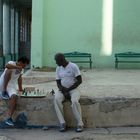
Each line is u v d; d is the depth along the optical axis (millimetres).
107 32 19844
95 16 19812
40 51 19406
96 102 8594
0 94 8555
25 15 39844
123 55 19688
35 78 13703
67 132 8172
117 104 8625
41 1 19406
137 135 7836
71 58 19781
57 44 19797
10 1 28078
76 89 8328
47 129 8430
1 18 24875
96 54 19906
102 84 11945
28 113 8594
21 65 8531
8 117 8492
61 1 19703
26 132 8234
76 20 19781
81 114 8438
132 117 8656
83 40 19844
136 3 19812
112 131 8211
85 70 18156
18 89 9094
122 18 19812
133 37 19875
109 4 19781
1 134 8039
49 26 19750
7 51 27938
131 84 11977
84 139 7566
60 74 8266
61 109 8273
